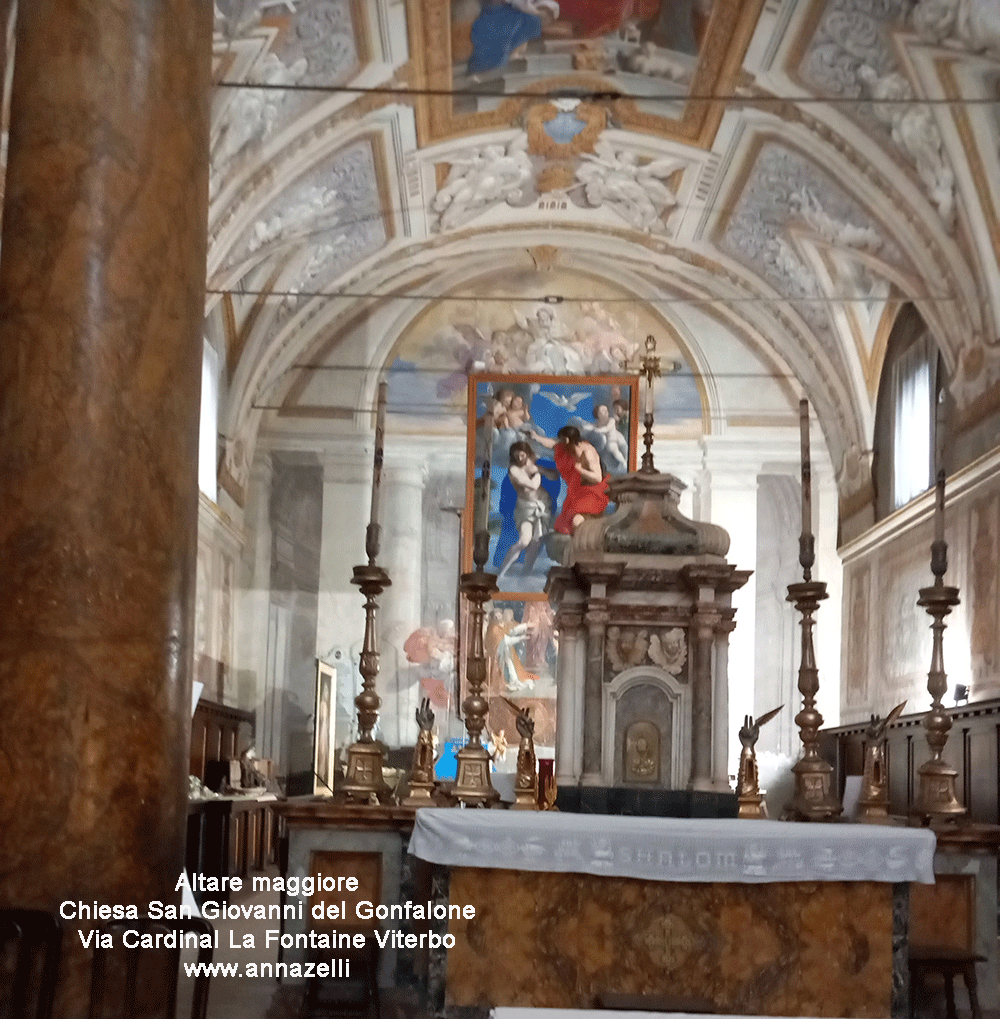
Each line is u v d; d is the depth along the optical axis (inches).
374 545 354.3
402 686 900.0
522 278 948.0
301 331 925.8
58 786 193.6
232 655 885.8
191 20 220.1
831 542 918.4
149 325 207.9
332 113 681.0
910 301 804.6
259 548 914.7
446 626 908.0
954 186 657.0
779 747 897.5
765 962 279.4
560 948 279.9
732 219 828.0
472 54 670.5
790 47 636.1
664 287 940.0
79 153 207.0
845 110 667.4
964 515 690.8
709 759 343.0
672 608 348.8
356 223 822.5
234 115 630.5
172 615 207.3
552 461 927.0
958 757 665.6
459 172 801.6
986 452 666.2
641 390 932.6
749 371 936.3
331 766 885.8
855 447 884.0
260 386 900.0
